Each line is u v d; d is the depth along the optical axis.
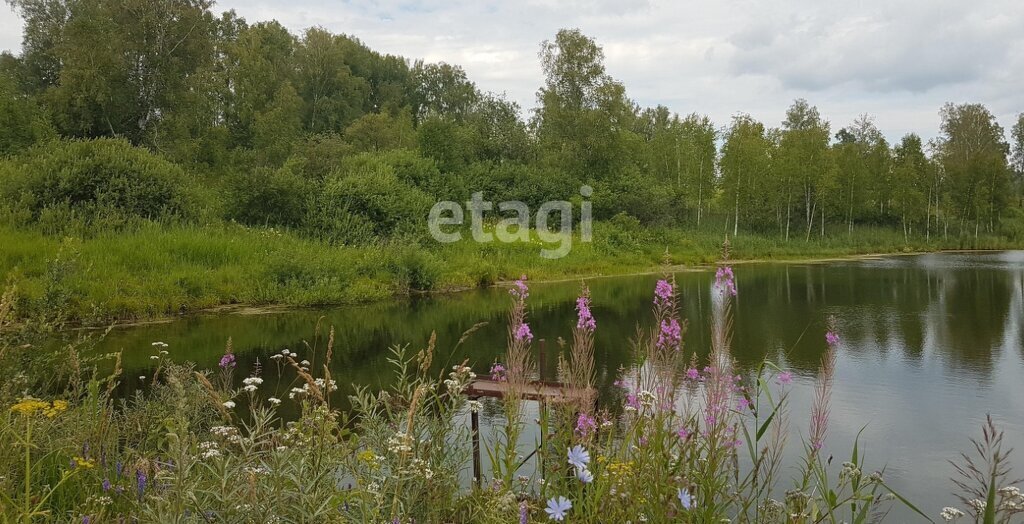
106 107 33.44
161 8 35.75
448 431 3.42
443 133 34.31
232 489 2.50
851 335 12.23
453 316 14.32
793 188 44.41
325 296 16.25
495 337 11.63
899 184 49.78
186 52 37.19
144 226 18.09
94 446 3.61
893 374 9.23
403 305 16.30
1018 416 7.26
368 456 2.60
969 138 63.00
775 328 12.92
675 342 3.53
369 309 15.48
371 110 77.12
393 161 30.05
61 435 3.75
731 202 42.31
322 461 2.73
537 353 10.39
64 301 6.03
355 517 2.61
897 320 13.97
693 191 43.72
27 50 46.78
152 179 19.73
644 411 3.23
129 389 7.58
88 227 17.09
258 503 2.46
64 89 32.66
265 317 13.92
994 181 52.81
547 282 22.66
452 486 3.30
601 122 40.41
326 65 64.94
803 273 26.27
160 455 4.00
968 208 52.25
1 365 4.04
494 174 35.75
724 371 3.44
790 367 9.59
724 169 42.53
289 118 48.41
